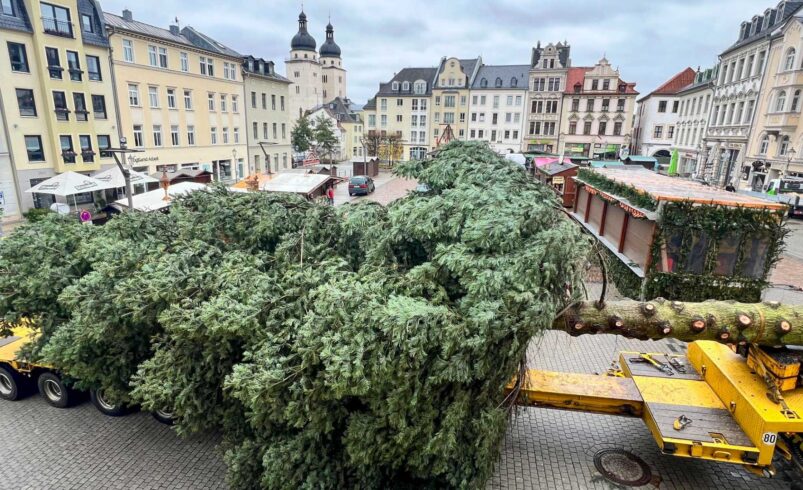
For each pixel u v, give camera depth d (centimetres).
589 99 6094
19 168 2522
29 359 700
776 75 3075
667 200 1023
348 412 485
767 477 571
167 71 3441
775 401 532
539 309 440
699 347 657
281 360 449
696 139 4703
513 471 633
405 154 7388
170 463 659
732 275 1035
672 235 1045
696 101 4772
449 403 468
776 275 1466
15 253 710
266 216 709
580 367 907
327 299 454
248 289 536
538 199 598
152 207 1709
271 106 4806
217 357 554
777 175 3070
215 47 4006
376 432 458
